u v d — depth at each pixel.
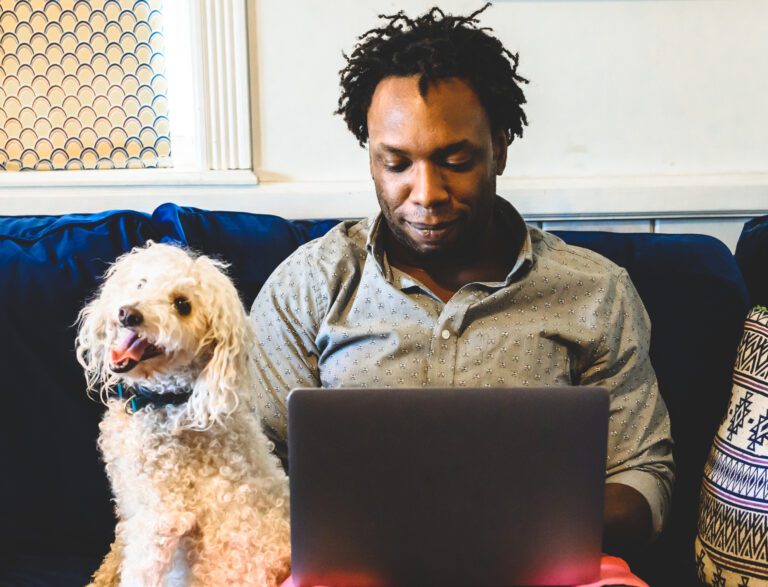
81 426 1.28
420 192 1.12
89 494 1.27
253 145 1.67
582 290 1.22
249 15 1.63
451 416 0.86
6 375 1.26
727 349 1.38
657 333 1.39
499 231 1.28
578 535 0.88
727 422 1.24
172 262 1.05
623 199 1.66
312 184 1.67
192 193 1.65
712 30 1.67
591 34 1.66
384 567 0.89
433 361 1.18
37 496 1.26
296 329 1.26
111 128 1.74
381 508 0.88
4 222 1.39
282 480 1.13
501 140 1.26
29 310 1.28
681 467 1.37
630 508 1.11
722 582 1.18
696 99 1.69
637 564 1.30
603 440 0.87
